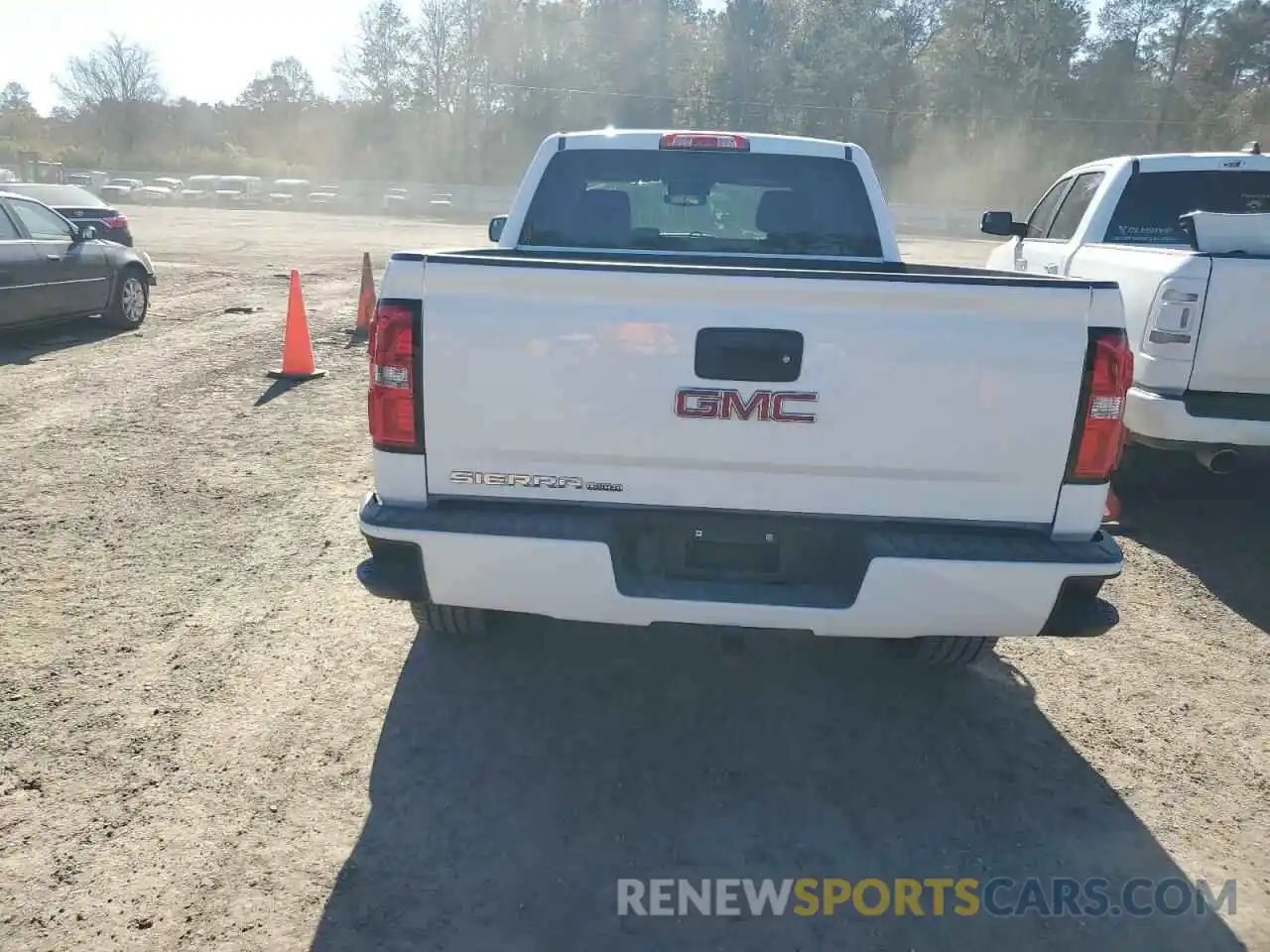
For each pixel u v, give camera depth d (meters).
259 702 3.77
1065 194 8.05
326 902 2.76
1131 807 3.33
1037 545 3.09
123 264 11.24
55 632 4.24
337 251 22.27
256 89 95.56
